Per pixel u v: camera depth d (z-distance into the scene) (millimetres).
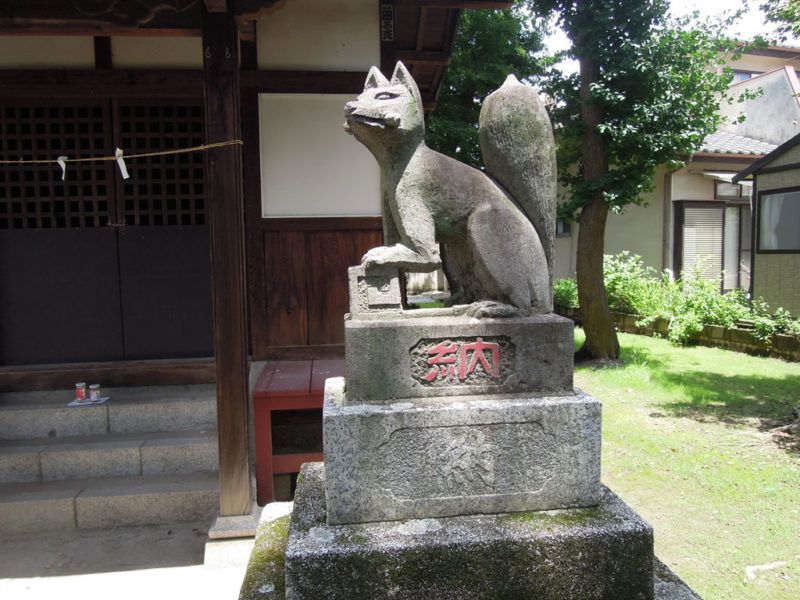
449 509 1912
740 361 7363
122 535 3580
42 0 3141
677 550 3074
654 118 6414
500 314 1988
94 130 4492
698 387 6086
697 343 8625
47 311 4531
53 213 4504
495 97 2104
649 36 6398
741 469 4039
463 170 2041
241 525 3258
